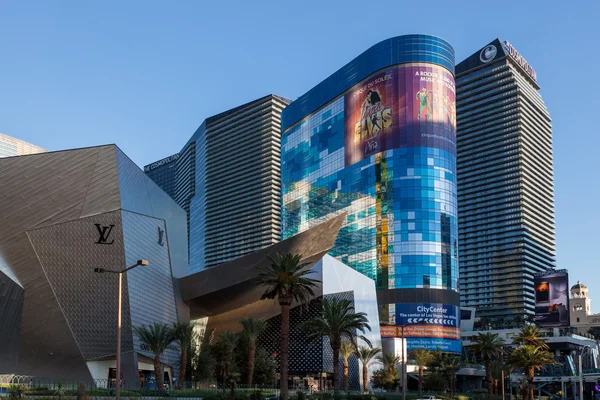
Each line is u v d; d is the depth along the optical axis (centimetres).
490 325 19788
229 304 9169
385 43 15512
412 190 14425
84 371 6431
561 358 14488
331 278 9331
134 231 7112
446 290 14088
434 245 14162
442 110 14862
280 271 5600
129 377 6700
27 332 6241
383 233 14650
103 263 6669
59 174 6575
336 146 16988
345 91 16825
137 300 7044
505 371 10756
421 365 10406
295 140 19275
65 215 6544
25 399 4472
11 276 6094
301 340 9088
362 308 10012
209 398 5644
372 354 9331
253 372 7844
